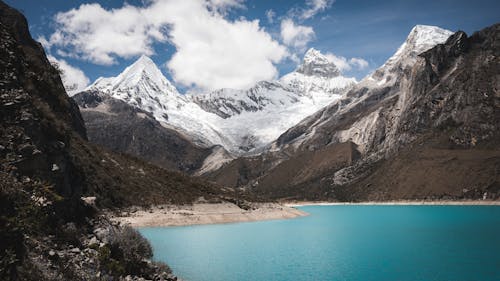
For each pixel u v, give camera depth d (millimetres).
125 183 98312
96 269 25688
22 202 23672
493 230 97562
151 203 98500
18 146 26578
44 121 31984
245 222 115938
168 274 35844
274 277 49312
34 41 65188
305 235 90062
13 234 21328
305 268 55125
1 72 30812
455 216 141000
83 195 36750
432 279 49281
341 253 66562
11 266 19938
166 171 128750
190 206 108812
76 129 101812
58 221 27172
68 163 34375
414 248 72125
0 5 61719
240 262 58156
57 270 22594
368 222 124875
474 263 58469
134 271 31516
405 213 164500
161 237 79750
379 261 60094
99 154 102188
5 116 27641
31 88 34062
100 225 32688
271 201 167375
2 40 35750
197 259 59156
